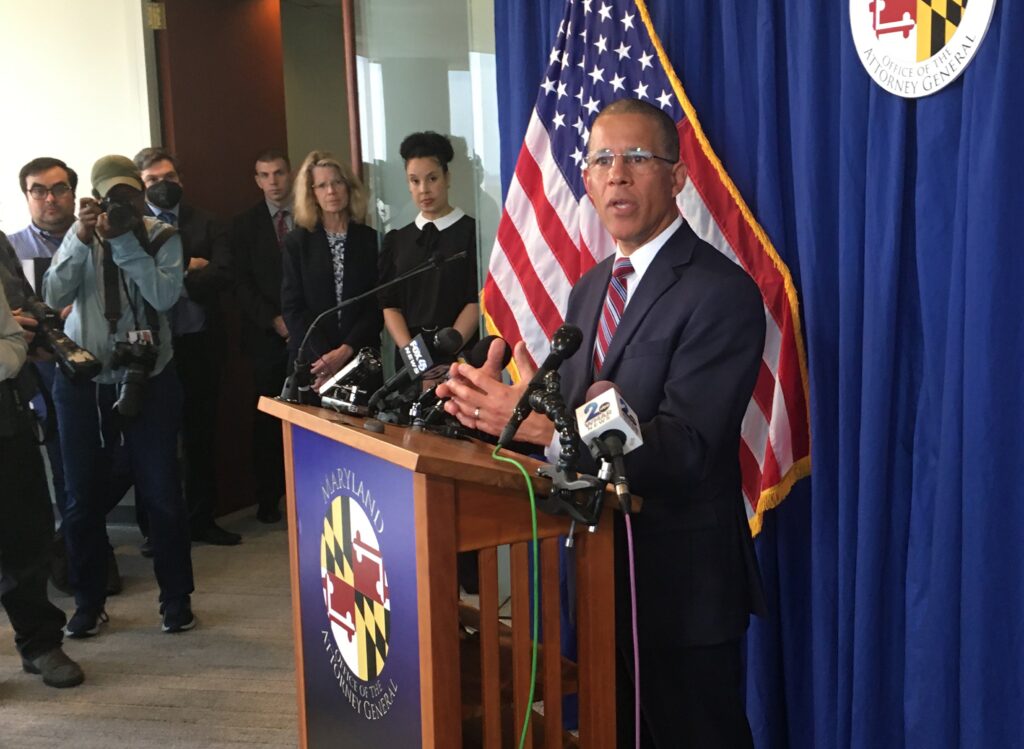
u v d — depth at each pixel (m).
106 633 3.27
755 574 1.68
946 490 1.69
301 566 1.68
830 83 1.95
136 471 3.20
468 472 1.23
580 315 1.81
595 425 1.29
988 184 1.57
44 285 3.13
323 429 1.49
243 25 4.84
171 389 3.19
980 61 1.59
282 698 2.75
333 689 1.58
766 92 2.05
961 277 1.65
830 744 2.03
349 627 1.50
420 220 3.31
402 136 3.39
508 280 2.48
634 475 1.47
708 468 1.52
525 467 1.30
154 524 3.21
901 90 1.74
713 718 1.63
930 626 1.74
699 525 1.61
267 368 4.33
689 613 1.60
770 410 2.13
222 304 4.64
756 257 2.12
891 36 1.75
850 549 1.94
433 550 1.24
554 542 1.35
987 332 1.58
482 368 1.64
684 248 1.67
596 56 2.37
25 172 3.65
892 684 1.89
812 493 2.04
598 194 1.72
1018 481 1.59
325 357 3.33
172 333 4.09
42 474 2.90
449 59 3.28
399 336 3.31
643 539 1.61
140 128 4.38
